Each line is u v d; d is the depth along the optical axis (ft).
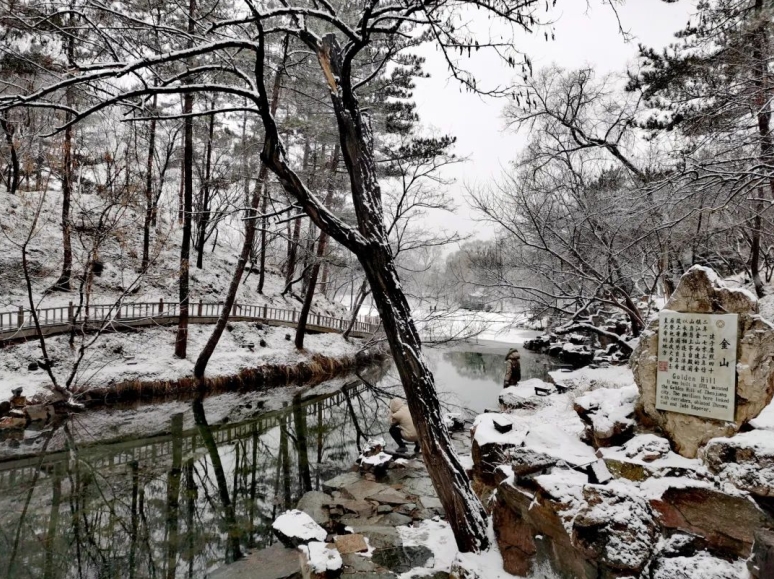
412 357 13.48
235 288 46.01
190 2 26.13
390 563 15.43
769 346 11.80
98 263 58.95
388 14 13.29
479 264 51.80
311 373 56.95
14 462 27.76
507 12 11.09
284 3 13.57
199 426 36.50
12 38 14.53
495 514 13.62
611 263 36.42
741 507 10.18
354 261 61.72
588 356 59.47
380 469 24.09
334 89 13.96
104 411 38.24
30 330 41.22
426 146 41.39
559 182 41.24
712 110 23.30
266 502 23.30
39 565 17.35
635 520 10.01
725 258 49.37
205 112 12.63
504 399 31.89
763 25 20.85
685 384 13.00
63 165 41.29
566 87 38.93
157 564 17.44
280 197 45.98
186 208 48.37
